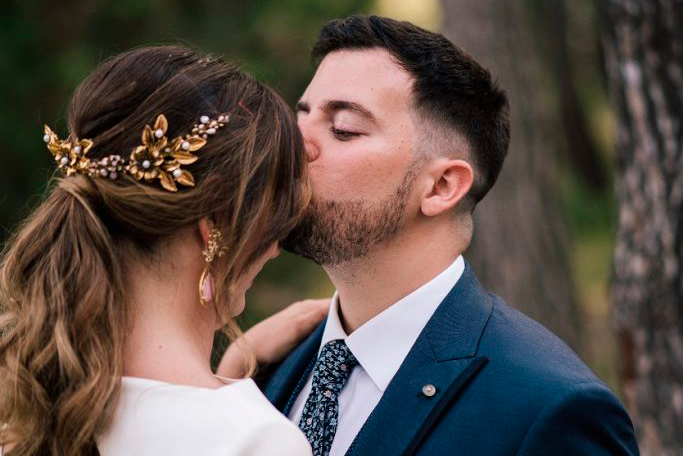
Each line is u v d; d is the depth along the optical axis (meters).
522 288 4.24
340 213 1.80
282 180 1.58
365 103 1.80
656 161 2.71
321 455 1.81
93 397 1.37
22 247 1.50
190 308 1.52
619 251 2.85
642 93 2.71
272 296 7.08
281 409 2.01
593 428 1.62
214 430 1.38
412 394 1.73
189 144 1.46
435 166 1.84
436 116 1.84
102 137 1.47
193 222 1.48
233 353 2.15
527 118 4.34
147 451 1.38
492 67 4.26
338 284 1.89
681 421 2.73
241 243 1.51
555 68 8.66
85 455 1.41
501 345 1.75
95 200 1.47
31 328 1.43
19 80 6.11
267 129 1.55
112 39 6.41
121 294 1.44
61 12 6.31
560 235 4.36
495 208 4.28
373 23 1.87
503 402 1.67
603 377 5.39
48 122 6.17
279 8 6.59
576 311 4.37
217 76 1.55
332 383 1.87
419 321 1.83
